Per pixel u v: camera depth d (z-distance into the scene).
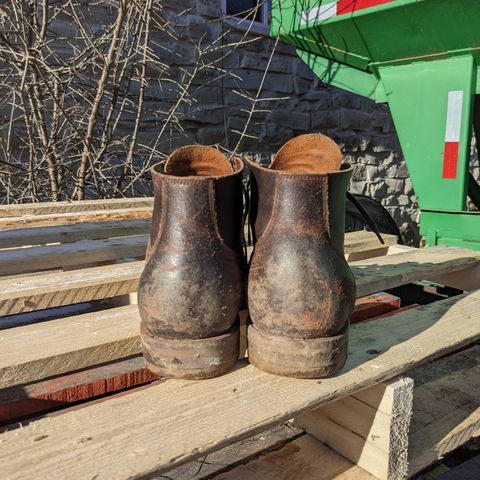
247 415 0.87
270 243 0.99
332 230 1.00
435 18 2.11
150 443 0.79
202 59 4.57
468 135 2.20
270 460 1.11
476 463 1.35
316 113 5.66
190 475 1.12
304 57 2.99
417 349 1.15
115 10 4.25
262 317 0.98
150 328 0.98
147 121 4.52
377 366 1.05
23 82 3.22
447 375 1.48
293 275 0.96
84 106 3.92
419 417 1.25
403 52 2.38
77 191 3.67
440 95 2.27
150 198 2.56
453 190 2.24
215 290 0.95
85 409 0.89
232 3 5.03
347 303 0.99
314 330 0.96
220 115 4.96
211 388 0.96
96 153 3.94
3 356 1.02
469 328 1.30
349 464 1.09
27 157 4.07
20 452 0.76
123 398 0.92
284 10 2.81
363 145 6.14
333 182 0.98
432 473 1.35
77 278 1.46
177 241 0.96
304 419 1.21
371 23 2.36
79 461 0.74
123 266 1.62
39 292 1.32
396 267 1.69
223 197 0.98
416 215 6.75
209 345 0.96
